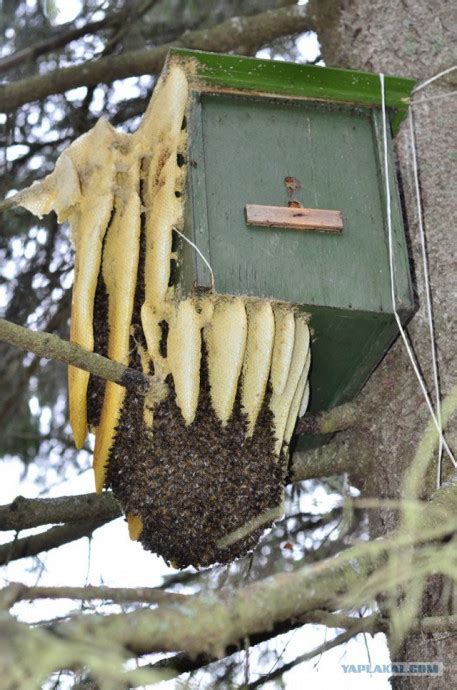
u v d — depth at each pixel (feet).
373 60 20.27
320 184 17.06
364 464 18.48
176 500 15.78
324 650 16.38
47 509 18.94
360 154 17.44
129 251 16.16
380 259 16.74
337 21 20.90
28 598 11.64
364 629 15.42
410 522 12.95
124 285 16.07
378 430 18.20
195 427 15.81
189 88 17.03
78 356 15.20
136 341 16.48
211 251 16.12
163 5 25.76
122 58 21.47
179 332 15.87
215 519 15.94
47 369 24.91
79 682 15.28
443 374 17.63
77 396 16.29
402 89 17.70
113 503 19.16
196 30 23.72
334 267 16.52
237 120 17.16
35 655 10.18
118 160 16.87
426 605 16.31
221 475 15.78
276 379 16.16
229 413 15.74
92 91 24.86
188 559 16.43
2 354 24.79
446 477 16.89
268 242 16.40
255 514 15.99
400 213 16.98
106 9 25.61
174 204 16.34
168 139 16.66
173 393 15.85
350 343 17.16
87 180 16.93
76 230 17.07
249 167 16.87
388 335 16.93
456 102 19.63
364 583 12.53
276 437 16.25
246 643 15.03
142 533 16.61
